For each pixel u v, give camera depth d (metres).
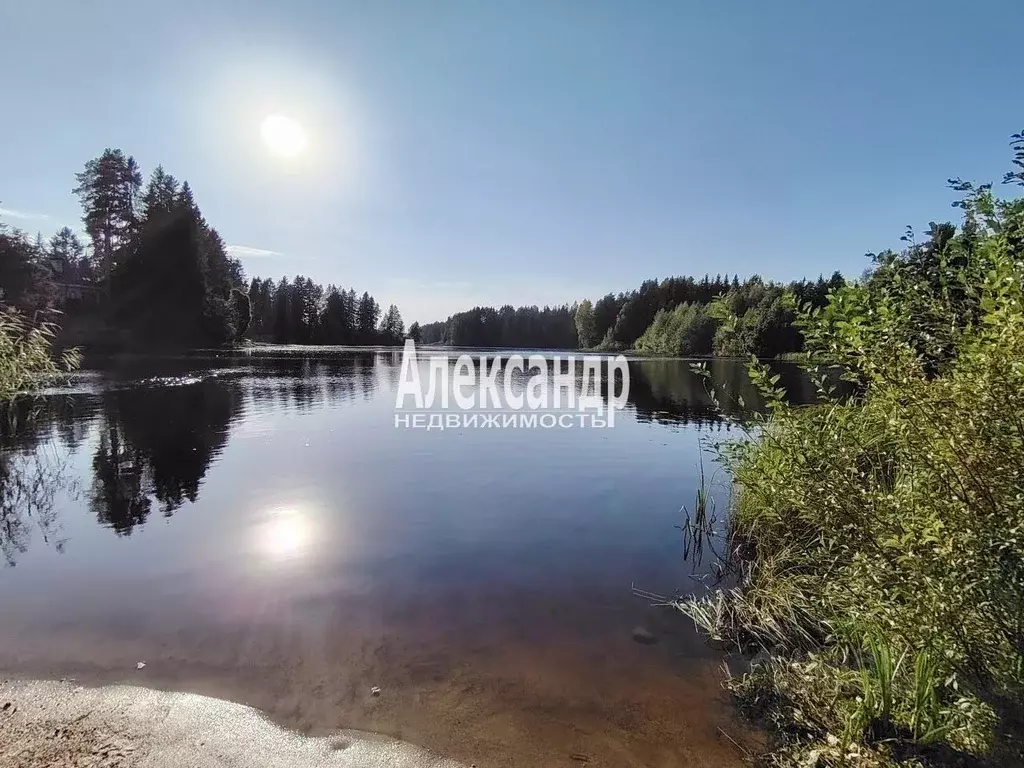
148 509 6.92
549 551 5.89
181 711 3.16
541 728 3.14
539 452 10.95
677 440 12.40
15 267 28.95
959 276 2.91
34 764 2.71
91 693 3.30
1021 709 2.36
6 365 12.92
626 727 3.17
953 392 2.39
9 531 6.11
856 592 3.02
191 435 11.68
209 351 44.06
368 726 3.11
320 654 3.82
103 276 42.81
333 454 10.34
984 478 2.34
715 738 3.09
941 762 2.64
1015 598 2.27
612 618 4.49
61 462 9.20
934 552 2.40
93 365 27.34
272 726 3.08
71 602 4.48
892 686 2.95
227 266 58.66
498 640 4.09
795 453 3.12
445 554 5.72
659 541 6.25
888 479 3.44
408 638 4.08
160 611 4.37
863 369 2.68
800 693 3.32
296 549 5.74
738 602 4.59
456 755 2.92
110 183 42.84
